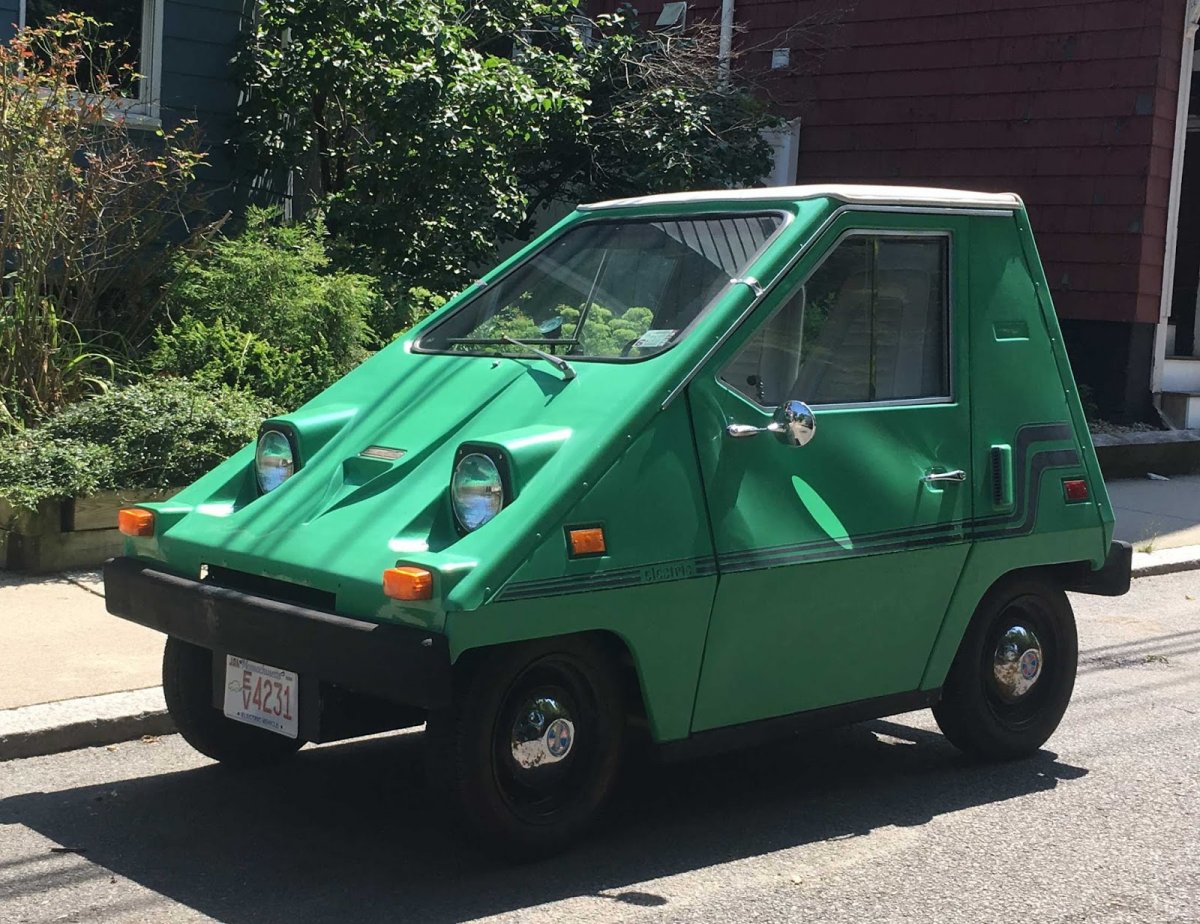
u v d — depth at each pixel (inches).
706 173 511.5
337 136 455.2
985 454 213.8
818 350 198.2
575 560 168.9
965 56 581.3
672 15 631.2
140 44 427.8
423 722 191.6
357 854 183.0
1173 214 553.9
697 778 221.8
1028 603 228.2
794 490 191.5
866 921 167.8
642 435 177.6
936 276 211.9
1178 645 319.9
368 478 187.9
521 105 427.2
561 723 176.7
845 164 618.2
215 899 167.8
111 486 308.7
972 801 212.8
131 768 214.5
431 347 217.3
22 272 345.7
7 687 232.2
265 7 432.8
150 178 368.8
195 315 380.8
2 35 399.5
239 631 178.1
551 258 222.5
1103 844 196.1
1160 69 535.8
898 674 208.8
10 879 172.2
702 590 180.5
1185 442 551.8
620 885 175.5
